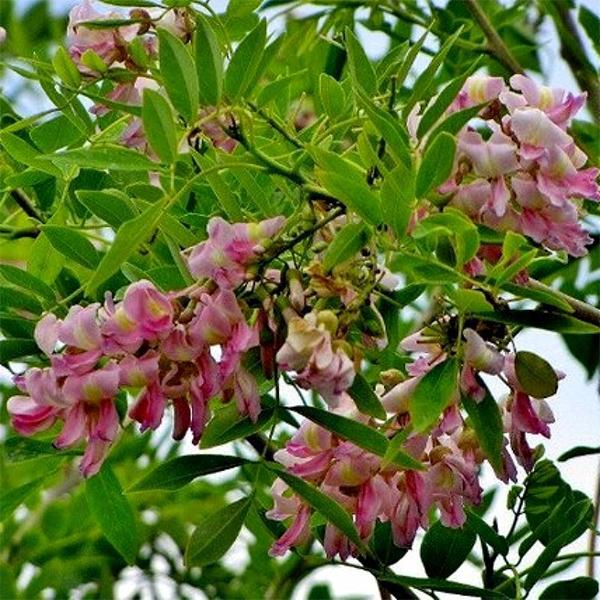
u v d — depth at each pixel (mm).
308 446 938
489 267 937
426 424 897
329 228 936
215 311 902
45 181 1118
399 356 1016
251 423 939
